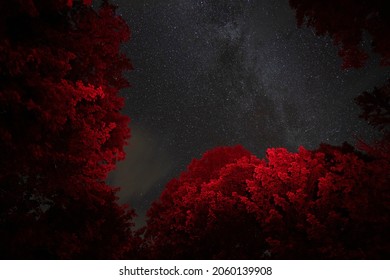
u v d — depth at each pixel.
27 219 8.87
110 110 11.23
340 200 13.10
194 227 19.78
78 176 9.16
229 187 19.33
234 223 18.47
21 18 8.94
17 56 7.34
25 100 7.98
